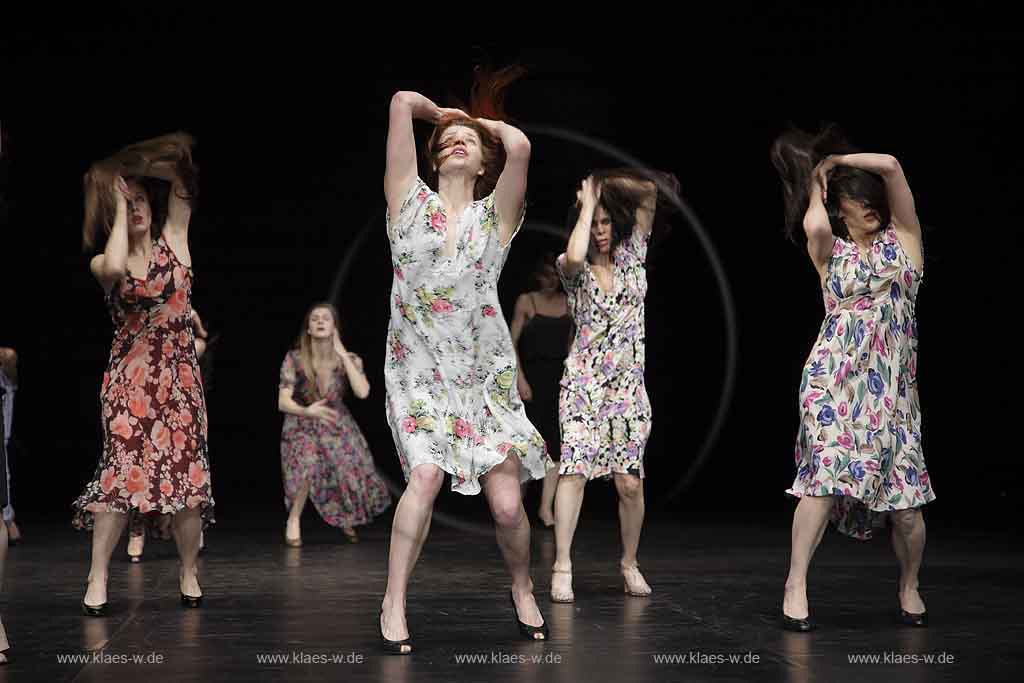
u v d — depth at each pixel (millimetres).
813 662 3402
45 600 4695
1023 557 6297
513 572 3842
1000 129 10492
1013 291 10602
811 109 11875
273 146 13797
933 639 3801
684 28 13023
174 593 4898
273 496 11766
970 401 11016
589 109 13406
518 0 13297
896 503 4074
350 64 13586
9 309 13148
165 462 4438
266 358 14203
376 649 3598
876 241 4188
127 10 13055
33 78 12984
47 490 11938
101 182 4395
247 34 13344
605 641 3766
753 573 5695
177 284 4531
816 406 4098
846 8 11531
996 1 10375
